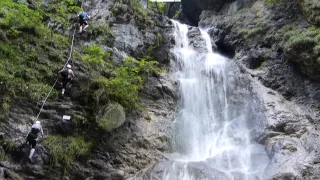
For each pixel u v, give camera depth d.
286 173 10.59
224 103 14.66
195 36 18.69
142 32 15.99
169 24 18.02
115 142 11.62
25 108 10.23
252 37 17.34
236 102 14.43
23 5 11.98
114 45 14.48
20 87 10.35
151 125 12.84
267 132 12.58
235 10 20.52
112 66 13.30
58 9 13.69
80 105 11.36
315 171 10.83
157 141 12.45
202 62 16.61
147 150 12.06
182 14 26.64
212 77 15.72
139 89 13.48
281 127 12.70
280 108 13.38
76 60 12.15
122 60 13.95
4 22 11.48
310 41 13.95
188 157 12.44
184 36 18.39
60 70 11.36
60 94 11.09
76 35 13.70
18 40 11.43
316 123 12.89
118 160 11.30
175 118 13.57
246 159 11.55
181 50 17.34
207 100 14.77
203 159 12.17
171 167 10.83
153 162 11.74
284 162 11.09
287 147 11.67
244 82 15.08
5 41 11.12
